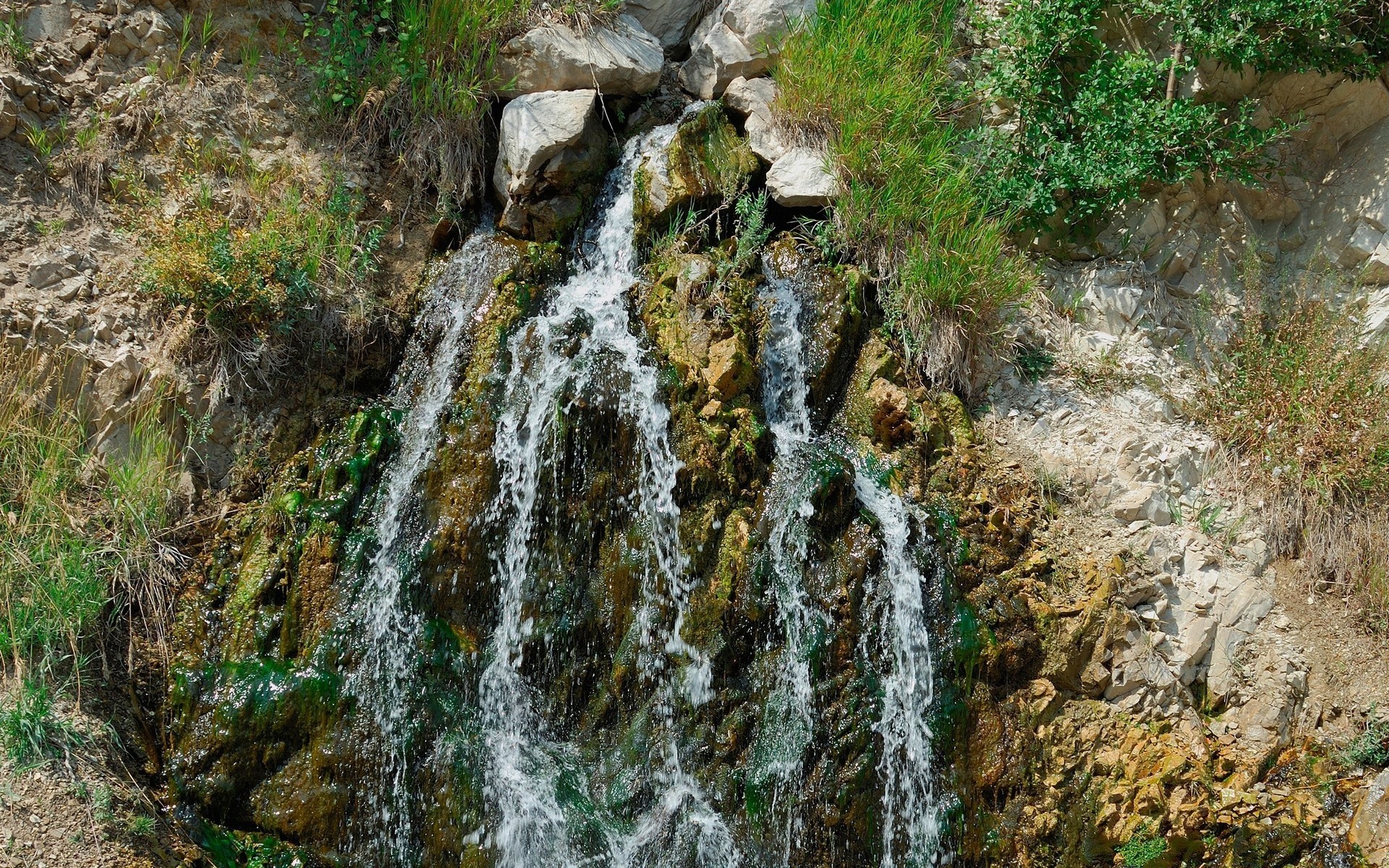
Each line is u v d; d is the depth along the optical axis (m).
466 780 5.26
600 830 5.32
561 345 6.04
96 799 4.73
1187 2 7.04
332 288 6.44
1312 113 7.45
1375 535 6.20
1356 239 7.07
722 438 5.96
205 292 5.98
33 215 6.03
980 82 7.38
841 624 5.61
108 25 6.60
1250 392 6.71
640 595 5.74
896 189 6.88
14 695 4.88
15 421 5.47
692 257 6.57
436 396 6.18
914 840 5.45
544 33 7.12
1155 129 6.93
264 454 6.03
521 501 5.81
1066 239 7.35
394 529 5.76
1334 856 5.40
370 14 7.43
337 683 5.29
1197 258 7.29
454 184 7.00
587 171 7.02
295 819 5.06
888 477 6.10
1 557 5.17
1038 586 5.94
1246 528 6.32
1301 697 5.89
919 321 6.59
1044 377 6.77
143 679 5.30
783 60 7.23
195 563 5.68
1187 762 5.57
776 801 5.41
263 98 6.90
